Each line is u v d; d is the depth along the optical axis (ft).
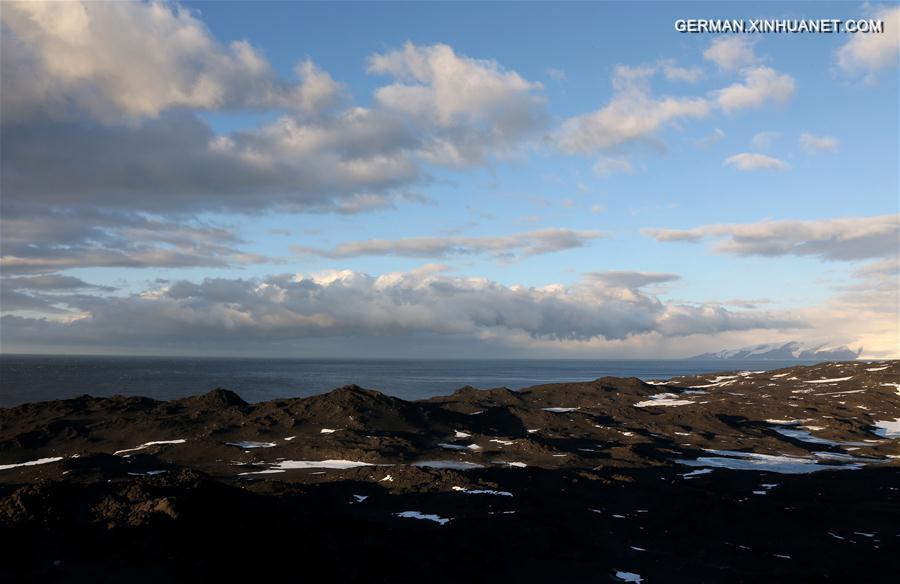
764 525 221.05
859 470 330.95
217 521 148.56
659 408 536.42
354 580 143.13
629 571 173.99
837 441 422.00
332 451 332.39
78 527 140.36
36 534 134.72
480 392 616.80
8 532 132.67
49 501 146.72
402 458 323.98
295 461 316.81
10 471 292.40
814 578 171.94
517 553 179.01
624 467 316.81
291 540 152.97
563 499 244.22
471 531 192.75
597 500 247.09
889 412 508.12
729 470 321.93
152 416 408.26
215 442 343.67
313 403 433.48
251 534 148.97
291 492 224.94
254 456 321.11
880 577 175.73
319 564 146.20
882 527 226.79
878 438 428.97
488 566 166.81
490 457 331.77
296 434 374.84
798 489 279.69
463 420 441.68
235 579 129.49
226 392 465.88
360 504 225.76
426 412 436.35
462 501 228.43
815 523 227.40
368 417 406.82
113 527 138.62
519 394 618.03
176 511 144.25
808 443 413.80
